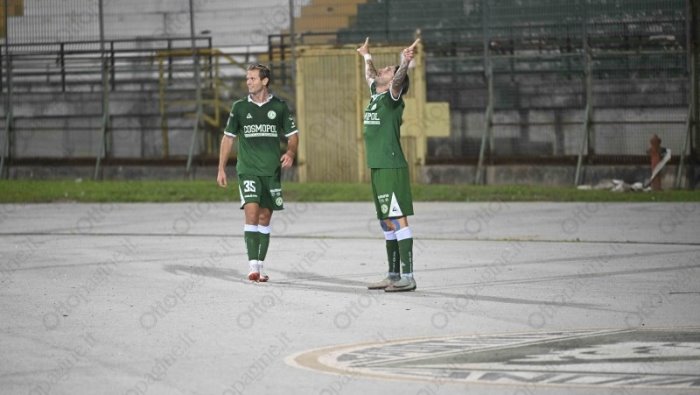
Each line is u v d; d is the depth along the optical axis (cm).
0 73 10950
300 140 9812
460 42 10031
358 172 9700
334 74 9712
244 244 5509
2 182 9950
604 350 2958
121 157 10512
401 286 4016
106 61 10594
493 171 9450
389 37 10250
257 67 4388
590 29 9712
